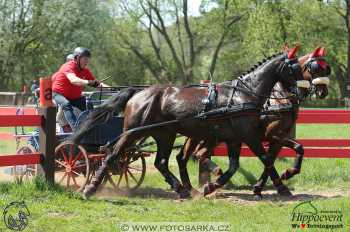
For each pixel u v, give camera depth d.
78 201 8.43
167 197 9.72
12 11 44.50
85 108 10.42
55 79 10.22
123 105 9.72
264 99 9.39
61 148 9.48
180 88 9.65
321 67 9.66
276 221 7.57
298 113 10.65
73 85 10.17
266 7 46.91
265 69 9.42
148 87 9.88
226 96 9.34
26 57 47.72
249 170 11.61
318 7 48.88
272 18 46.00
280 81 9.58
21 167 10.43
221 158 13.08
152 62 58.12
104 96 11.83
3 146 16.39
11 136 13.91
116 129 9.95
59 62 48.41
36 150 9.91
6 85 46.75
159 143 9.87
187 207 8.46
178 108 9.42
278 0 47.69
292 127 10.41
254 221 7.59
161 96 9.64
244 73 9.68
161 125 9.47
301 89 9.83
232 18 53.25
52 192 8.62
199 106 9.34
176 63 54.84
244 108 9.15
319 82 9.63
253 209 8.40
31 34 46.72
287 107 9.82
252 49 46.25
